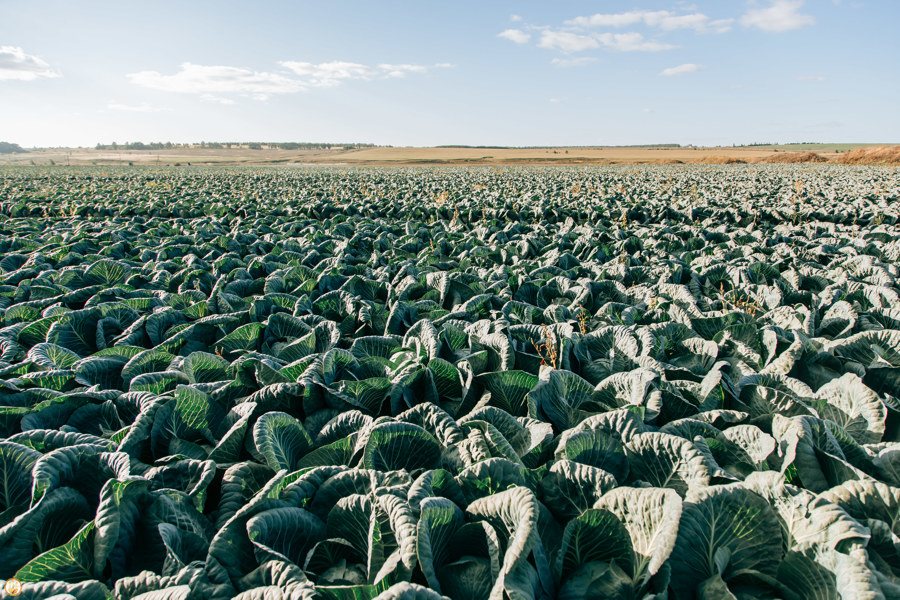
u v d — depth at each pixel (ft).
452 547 7.26
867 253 29.60
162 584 6.53
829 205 52.60
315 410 11.69
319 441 10.46
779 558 6.71
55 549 6.89
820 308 17.80
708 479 7.72
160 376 12.55
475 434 8.91
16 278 24.00
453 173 148.77
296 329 16.58
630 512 6.89
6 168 206.08
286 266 27.12
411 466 9.29
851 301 18.51
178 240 34.40
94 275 24.25
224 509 8.14
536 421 10.03
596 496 7.66
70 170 182.09
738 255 29.32
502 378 11.87
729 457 9.22
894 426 10.15
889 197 59.41
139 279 24.31
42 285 21.62
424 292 21.95
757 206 52.60
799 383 11.57
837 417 10.57
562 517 7.87
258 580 6.64
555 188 85.46
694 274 23.32
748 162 237.25
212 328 17.01
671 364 14.29
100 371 13.42
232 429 9.96
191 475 8.91
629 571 6.77
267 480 9.07
